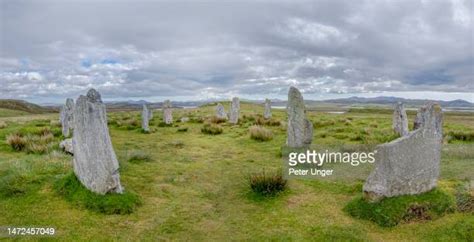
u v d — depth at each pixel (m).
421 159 10.10
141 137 24.97
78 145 11.14
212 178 13.88
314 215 10.03
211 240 8.78
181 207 10.80
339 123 31.89
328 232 8.91
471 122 44.66
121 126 31.91
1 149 17.97
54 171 12.66
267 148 19.64
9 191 10.83
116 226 9.30
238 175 14.26
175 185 12.86
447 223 9.09
